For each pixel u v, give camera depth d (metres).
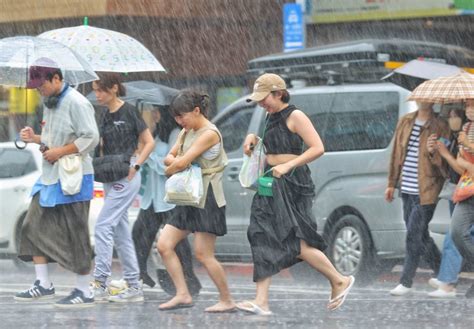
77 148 18.55
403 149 22.14
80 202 18.77
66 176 18.48
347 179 24.55
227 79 42.94
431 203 21.77
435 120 21.88
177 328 16.50
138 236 21.19
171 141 21.41
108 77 19.66
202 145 17.80
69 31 22.64
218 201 18.02
